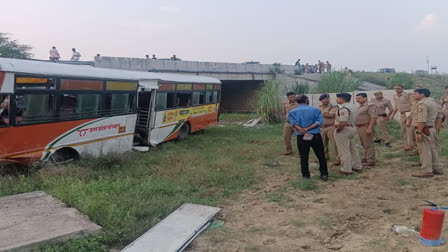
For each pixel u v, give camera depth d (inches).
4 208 205.5
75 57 795.4
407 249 164.4
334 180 291.6
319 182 286.4
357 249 166.2
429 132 289.9
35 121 288.4
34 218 190.1
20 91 275.6
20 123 277.1
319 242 176.4
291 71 1207.6
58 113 307.1
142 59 852.6
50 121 300.4
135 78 394.3
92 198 217.6
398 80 1210.0
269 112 740.7
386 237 178.5
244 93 1202.0
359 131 338.0
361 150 425.4
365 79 1309.1
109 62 788.6
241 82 1176.8
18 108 275.3
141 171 311.3
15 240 161.8
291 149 411.5
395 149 423.2
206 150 433.1
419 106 287.3
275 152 425.7
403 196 244.4
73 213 199.6
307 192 259.6
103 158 327.3
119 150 378.3
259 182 293.1
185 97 512.7
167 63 906.1
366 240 175.9
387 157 378.3
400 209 218.1
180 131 510.9
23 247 156.9
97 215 197.5
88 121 337.1
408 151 399.9
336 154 346.6
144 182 267.3
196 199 240.4
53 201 220.2
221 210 222.8
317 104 749.3
